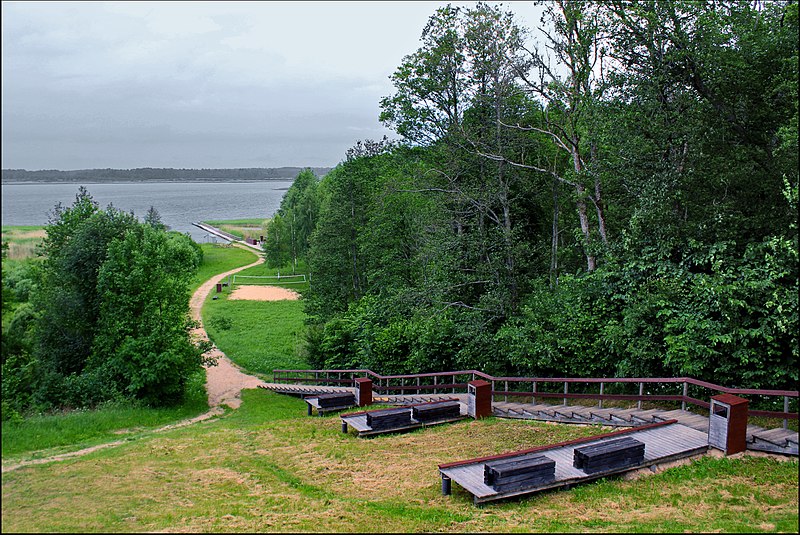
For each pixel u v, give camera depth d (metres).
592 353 15.79
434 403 15.98
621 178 17.39
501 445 12.67
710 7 15.68
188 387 24.78
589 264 18.55
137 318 22.34
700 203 15.16
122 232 25.80
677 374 14.14
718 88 14.83
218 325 40.44
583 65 18.11
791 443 10.33
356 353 26.69
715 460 10.41
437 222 22.86
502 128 21.41
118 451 13.77
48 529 8.27
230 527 8.46
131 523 8.57
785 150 13.32
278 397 24.09
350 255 37.78
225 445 14.36
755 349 12.58
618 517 8.52
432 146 27.77
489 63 20.08
